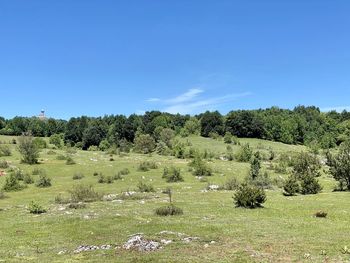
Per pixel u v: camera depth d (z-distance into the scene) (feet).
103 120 654.94
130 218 105.70
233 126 593.01
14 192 205.67
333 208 115.85
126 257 67.77
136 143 453.58
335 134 558.15
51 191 203.00
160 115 636.07
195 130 606.96
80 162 325.21
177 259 64.69
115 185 220.02
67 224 101.14
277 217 104.37
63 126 647.15
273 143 560.20
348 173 174.19
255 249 69.87
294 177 172.65
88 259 67.97
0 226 104.68
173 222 98.22
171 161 342.44
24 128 626.64
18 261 68.59
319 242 73.67
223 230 86.94
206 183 220.84
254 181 206.39
